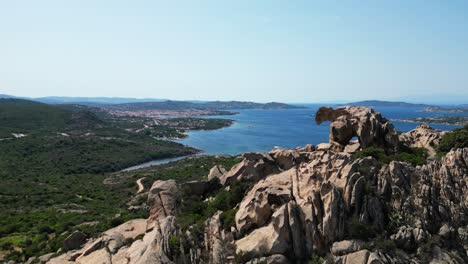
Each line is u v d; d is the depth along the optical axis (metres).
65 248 60.38
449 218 42.16
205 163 183.62
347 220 40.88
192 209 55.41
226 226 45.94
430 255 38.78
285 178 49.47
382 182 44.25
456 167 45.75
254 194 46.94
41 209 125.19
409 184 44.84
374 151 56.91
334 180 44.19
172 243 43.50
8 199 138.00
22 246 82.06
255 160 62.44
